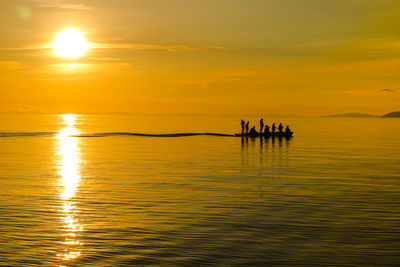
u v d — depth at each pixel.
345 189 25.86
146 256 14.24
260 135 81.69
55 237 16.16
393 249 15.03
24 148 52.47
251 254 14.47
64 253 14.47
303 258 14.12
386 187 26.61
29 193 24.02
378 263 13.73
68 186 26.28
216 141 67.50
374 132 115.56
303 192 24.88
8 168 34.28
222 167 35.72
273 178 29.98
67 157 42.66
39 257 14.09
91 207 20.84
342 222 18.39
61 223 18.03
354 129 139.00
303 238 16.19
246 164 37.81
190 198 23.09
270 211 20.28
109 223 18.09
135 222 18.28
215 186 26.70
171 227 17.56
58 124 156.88
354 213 19.94
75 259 13.93
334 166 36.84
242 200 22.61
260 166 36.47
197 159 41.59
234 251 14.75
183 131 107.88
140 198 22.97
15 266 13.30
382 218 19.09
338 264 13.62
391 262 13.81
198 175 31.20
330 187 26.50
